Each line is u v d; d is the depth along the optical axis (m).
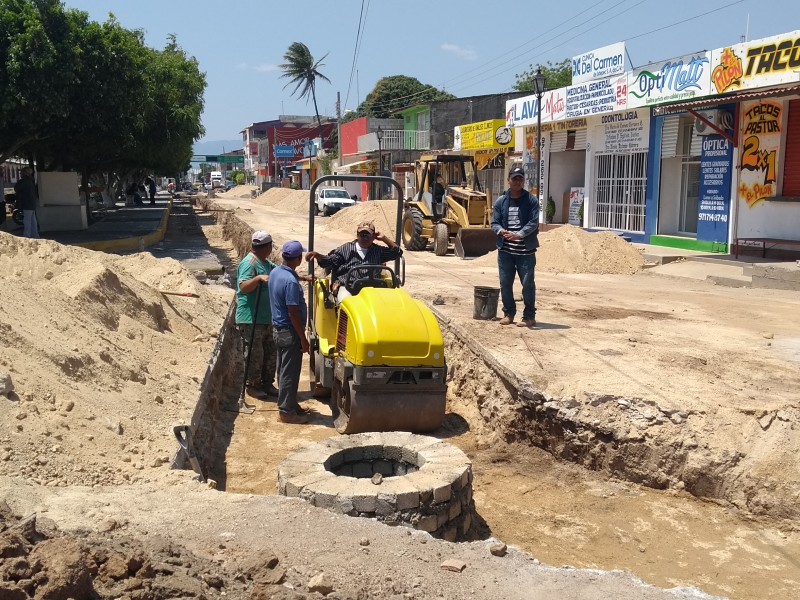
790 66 15.20
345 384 7.14
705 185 18.23
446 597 3.58
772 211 16.33
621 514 5.80
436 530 4.88
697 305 11.98
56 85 19.55
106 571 3.11
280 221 34.91
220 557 3.69
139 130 27.72
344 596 3.37
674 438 6.26
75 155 26.17
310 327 8.66
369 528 4.32
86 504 4.33
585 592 3.78
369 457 5.72
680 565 5.02
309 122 95.25
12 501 4.15
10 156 22.03
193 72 37.97
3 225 23.52
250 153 113.44
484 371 8.30
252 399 8.69
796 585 4.77
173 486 4.87
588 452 6.63
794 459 5.87
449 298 12.30
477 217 19.95
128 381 6.66
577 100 23.38
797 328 9.99
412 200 23.02
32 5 19.14
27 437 4.95
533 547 5.24
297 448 6.98
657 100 19.50
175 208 49.31
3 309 6.28
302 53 65.06
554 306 11.75
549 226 25.72
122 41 21.25
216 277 16.28
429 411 7.04
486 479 6.50
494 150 30.67
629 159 21.67
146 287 9.49
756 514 5.71
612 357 8.17
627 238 21.58
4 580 2.85
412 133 47.06
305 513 4.44
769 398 6.65
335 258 8.12
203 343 9.05
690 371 7.61
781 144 15.97
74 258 9.38
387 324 6.86
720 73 17.20
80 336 6.83
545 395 6.99
